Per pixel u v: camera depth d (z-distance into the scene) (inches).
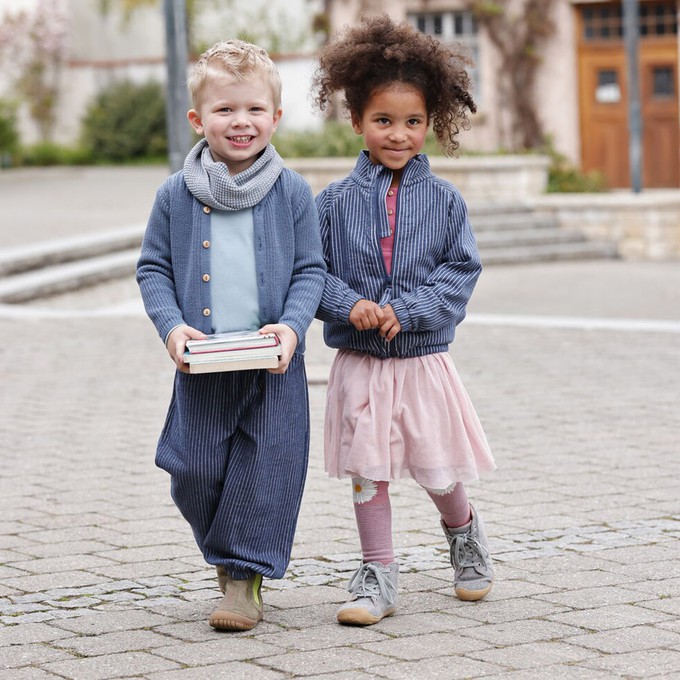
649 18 1129.4
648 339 552.1
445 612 219.1
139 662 195.0
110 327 611.8
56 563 253.9
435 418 219.3
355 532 275.3
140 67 1760.6
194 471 211.8
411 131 220.5
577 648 197.9
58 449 364.2
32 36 1759.4
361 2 1208.2
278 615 219.5
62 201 1178.0
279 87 215.0
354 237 222.4
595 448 352.8
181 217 212.5
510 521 280.2
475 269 222.8
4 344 563.8
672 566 244.1
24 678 188.4
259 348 200.1
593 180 1011.3
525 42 1159.6
